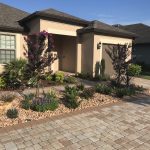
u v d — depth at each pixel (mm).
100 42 14945
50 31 14000
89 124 6320
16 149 4789
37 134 5574
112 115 7180
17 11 17297
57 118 6777
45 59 8328
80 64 15938
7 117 6617
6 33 13570
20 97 8922
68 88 9672
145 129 6020
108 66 16094
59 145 4992
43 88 11008
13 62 11297
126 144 5094
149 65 23875
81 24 15766
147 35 26406
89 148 4871
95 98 9289
